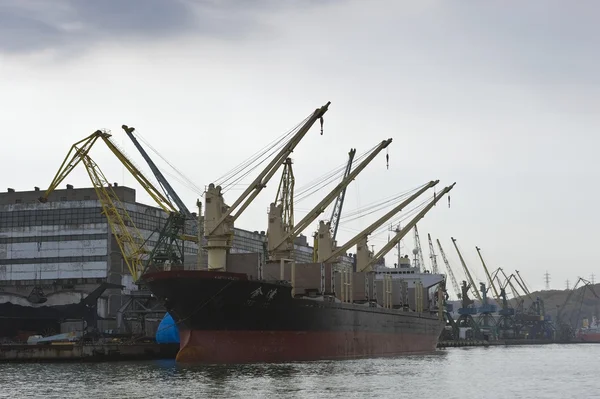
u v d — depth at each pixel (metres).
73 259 154.00
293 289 92.12
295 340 87.12
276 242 105.12
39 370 76.81
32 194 160.62
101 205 148.50
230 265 90.56
